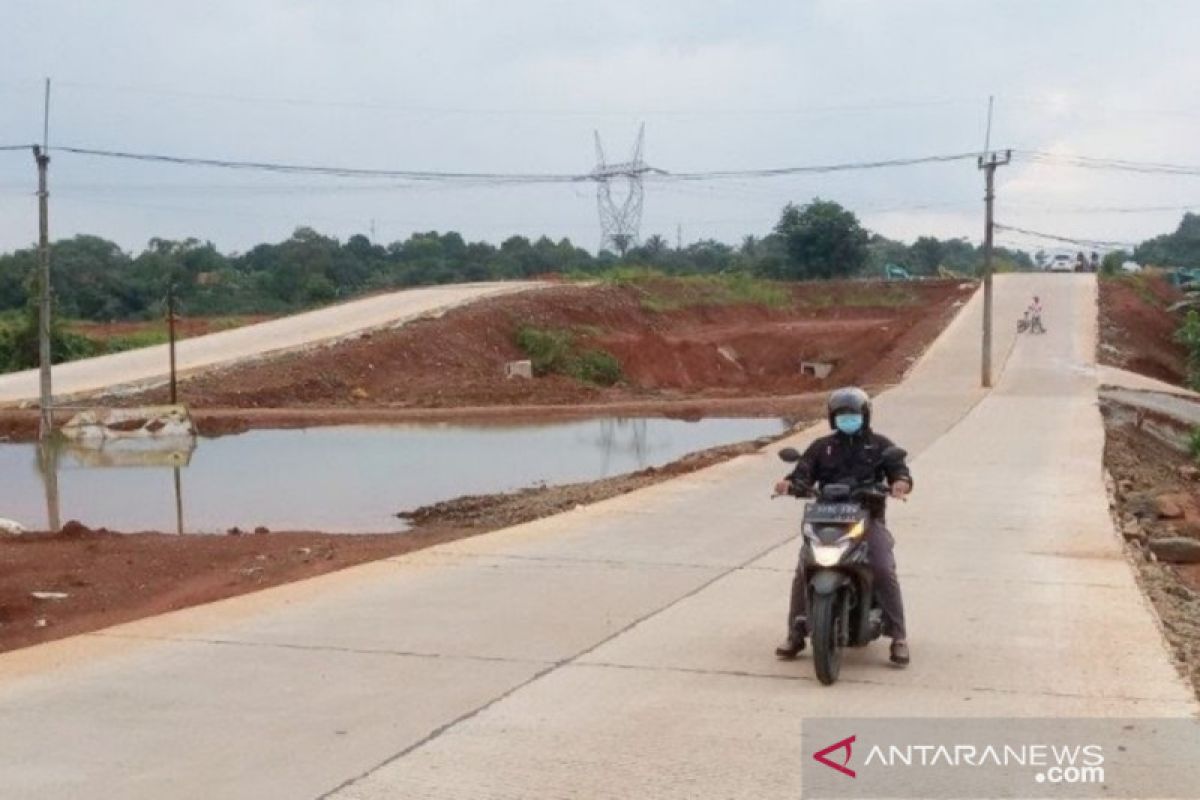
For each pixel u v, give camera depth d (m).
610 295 73.69
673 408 41.03
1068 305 69.75
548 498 20.00
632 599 10.67
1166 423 35.50
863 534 8.18
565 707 7.52
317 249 104.38
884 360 53.59
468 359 54.84
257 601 10.66
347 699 7.71
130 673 8.36
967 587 11.20
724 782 6.27
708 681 8.09
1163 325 71.44
